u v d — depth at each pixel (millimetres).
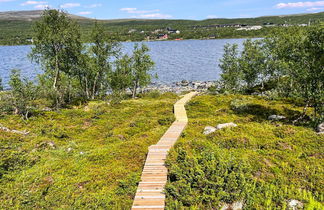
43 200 12070
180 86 78375
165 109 36344
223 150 15148
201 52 178000
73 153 19500
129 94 64438
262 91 55188
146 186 12523
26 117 30828
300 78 24578
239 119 27594
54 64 44562
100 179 14227
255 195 11633
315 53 23406
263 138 18234
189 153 15203
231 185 11164
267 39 52844
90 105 41688
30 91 33531
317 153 15102
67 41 42656
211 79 91000
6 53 177125
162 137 20672
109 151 18406
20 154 17547
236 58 59719
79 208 11398
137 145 19484
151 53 178250
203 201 11008
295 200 11328
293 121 25016
